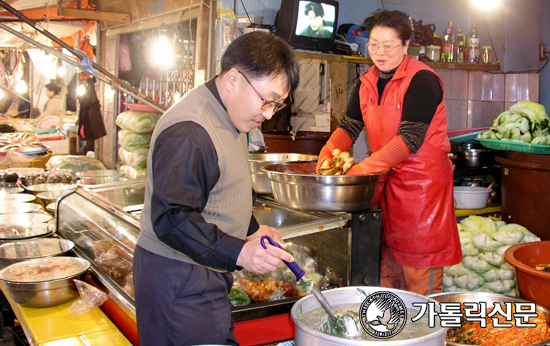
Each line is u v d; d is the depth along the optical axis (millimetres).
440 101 2137
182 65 3828
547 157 2955
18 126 6680
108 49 5188
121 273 1872
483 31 5531
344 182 1825
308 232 1819
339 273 1961
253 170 2395
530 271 1793
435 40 5113
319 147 4277
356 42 4730
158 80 4172
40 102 7324
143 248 1401
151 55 4516
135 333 1632
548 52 5121
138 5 4480
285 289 1895
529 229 3098
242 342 1597
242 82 1243
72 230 2537
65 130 6715
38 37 5945
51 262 2104
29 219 2848
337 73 4488
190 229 1181
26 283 1808
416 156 2176
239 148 1400
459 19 5508
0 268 2186
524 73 5273
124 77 5125
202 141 1242
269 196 2471
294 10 4141
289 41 4234
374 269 2002
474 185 3957
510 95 5352
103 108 5516
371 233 1972
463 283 2848
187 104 1311
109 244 2082
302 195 1908
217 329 1385
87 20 5371
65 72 6117
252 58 1216
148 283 1359
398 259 2301
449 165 2285
